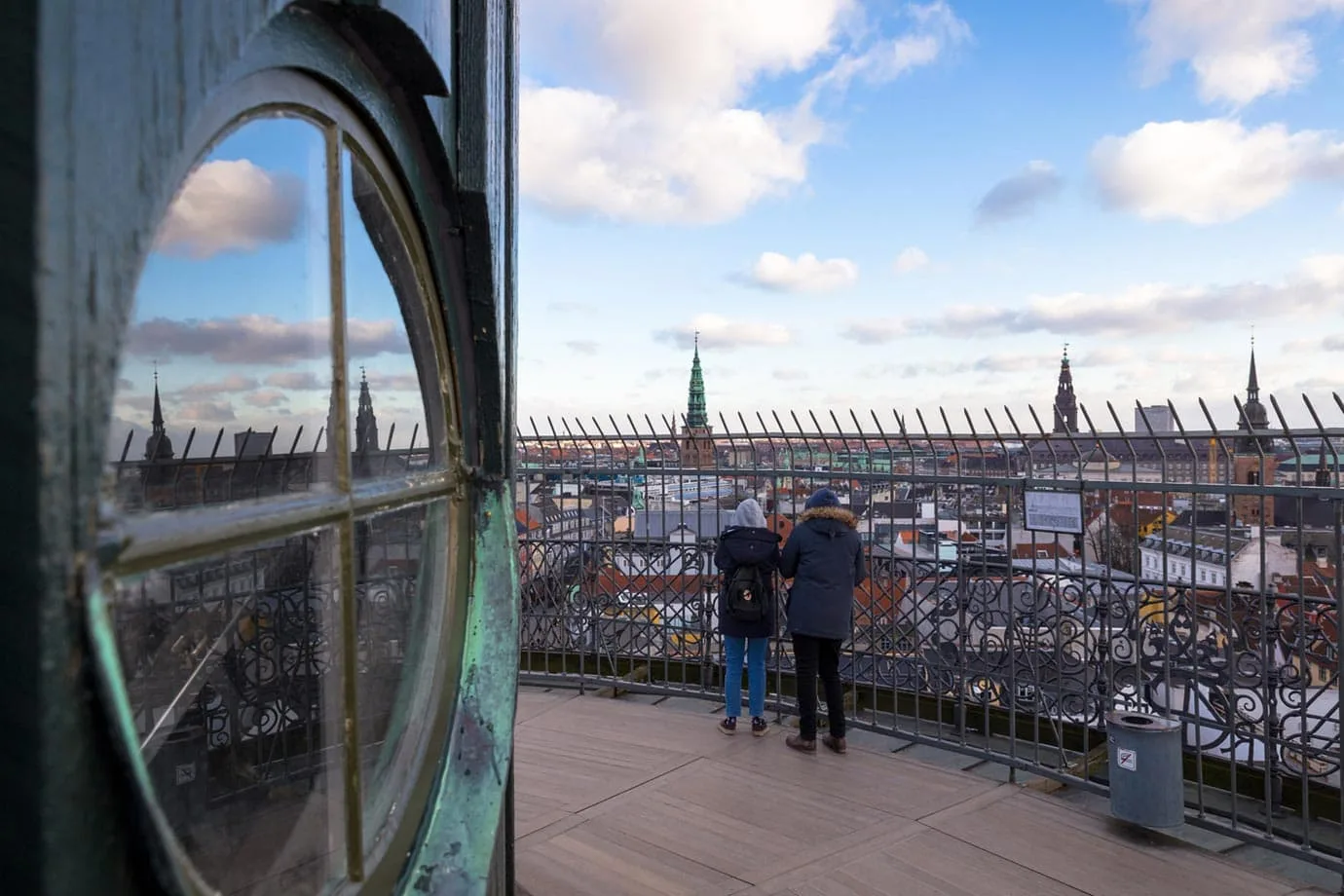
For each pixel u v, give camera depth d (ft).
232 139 3.03
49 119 1.76
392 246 4.86
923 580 17.83
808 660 17.46
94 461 1.97
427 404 5.57
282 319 3.76
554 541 23.16
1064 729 17.24
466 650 5.62
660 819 14.35
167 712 3.40
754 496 20.51
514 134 6.89
